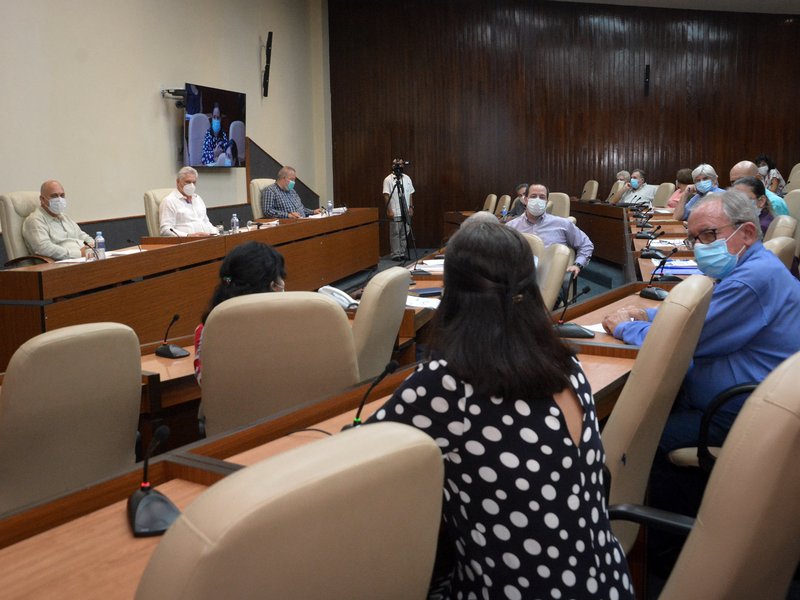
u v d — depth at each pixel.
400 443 0.80
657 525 1.45
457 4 12.25
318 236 7.66
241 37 9.55
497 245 1.20
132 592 1.12
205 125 8.41
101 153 7.00
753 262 2.33
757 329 2.26
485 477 1.15
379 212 12.49
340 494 0.73
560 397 1.21
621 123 12.84
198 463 1.53
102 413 2.01
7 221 5.29
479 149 12.55
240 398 2.22
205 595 0.66
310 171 11.91
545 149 12.70
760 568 1.11
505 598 1.16
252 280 2.47
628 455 1.72
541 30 12.48
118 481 1.45
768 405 1.06
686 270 4.28
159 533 1.30
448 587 1.42
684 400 2.53
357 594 0.80
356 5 12.12
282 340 2.14
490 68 12.41
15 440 1.86
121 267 4.52
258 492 0.69
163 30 7.89
